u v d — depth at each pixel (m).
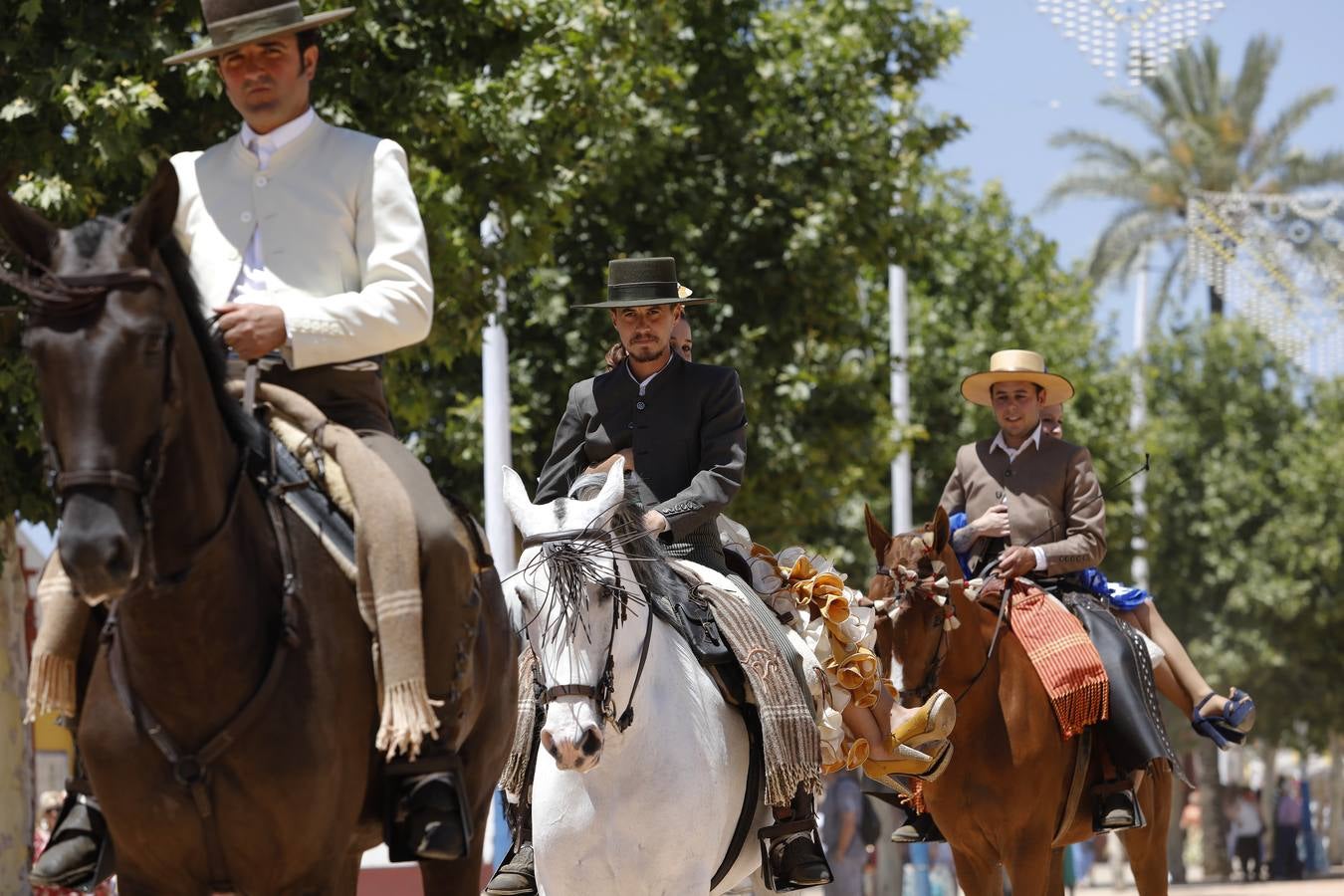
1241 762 69.69
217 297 6.70
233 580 5.90
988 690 11.76
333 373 6.77
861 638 9.82
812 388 27.77
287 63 6.80
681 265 26.39
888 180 28.36
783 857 8.86
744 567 9.61
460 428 23.77
